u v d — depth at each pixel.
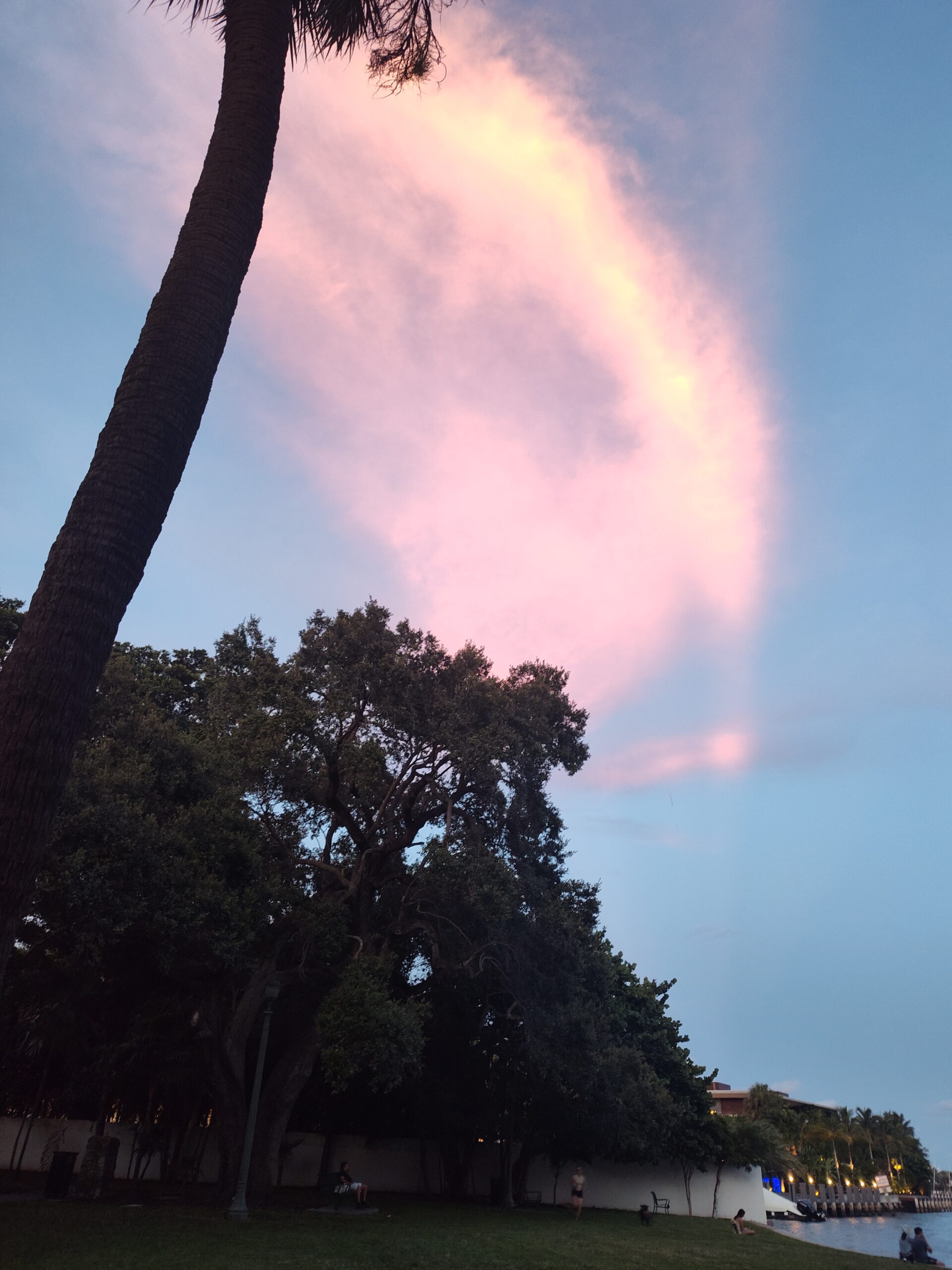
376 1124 33.06
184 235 8.33
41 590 6.65
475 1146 33.03
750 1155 38.38
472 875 20.83
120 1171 29.11
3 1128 28.94
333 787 22.25
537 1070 27.69
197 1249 13.02
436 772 23.16
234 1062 21.19
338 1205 22.81
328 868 23.80
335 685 21.94
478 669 24.17
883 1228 64.94
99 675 6.64
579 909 28.92
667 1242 21.48
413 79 10.94
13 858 5.92
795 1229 52.47
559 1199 36.38
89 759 16.86
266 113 9.09
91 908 14.62
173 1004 22.53
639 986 38.84
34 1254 11.53
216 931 17.67
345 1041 18.73
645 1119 31.11
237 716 23.34
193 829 17.89
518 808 24.11
